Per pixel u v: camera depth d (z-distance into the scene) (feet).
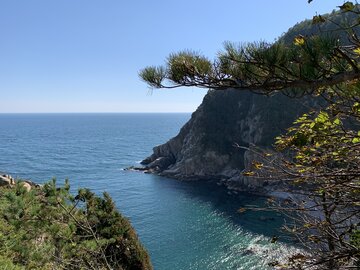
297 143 17.25
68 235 38.29
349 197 17.15
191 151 320.70
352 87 14.20
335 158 17.67
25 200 37.42
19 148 567.18
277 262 20.21
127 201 222.28
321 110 18.21
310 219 19.65
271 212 181.27
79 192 49.49
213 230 162.40
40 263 36.35
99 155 476.95
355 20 13.24
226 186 257.96
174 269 125.08
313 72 13.39
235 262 126.62
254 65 15.21
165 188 257.96
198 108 371.56
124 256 53.57
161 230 164.76
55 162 405.80
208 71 16.12
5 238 36.52
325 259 17.01
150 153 501.56
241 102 341.21
